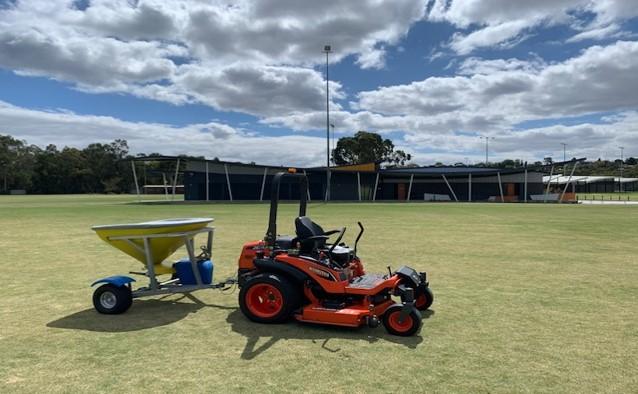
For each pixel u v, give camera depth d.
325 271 5.71
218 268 9.77
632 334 5.48
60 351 4.88
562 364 4.55
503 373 4.32
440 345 5.07
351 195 59.81
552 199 55.12
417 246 13.13
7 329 5.64
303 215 6.36
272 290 5.79
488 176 61.66
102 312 6.31
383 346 5.03
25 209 33.16
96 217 24.81
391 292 5.91
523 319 6.08
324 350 4.90
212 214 27.34
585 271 9.46
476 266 10.02
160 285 6.70
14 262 10.47
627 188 113.75
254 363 4.53
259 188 53.69
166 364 4.51
